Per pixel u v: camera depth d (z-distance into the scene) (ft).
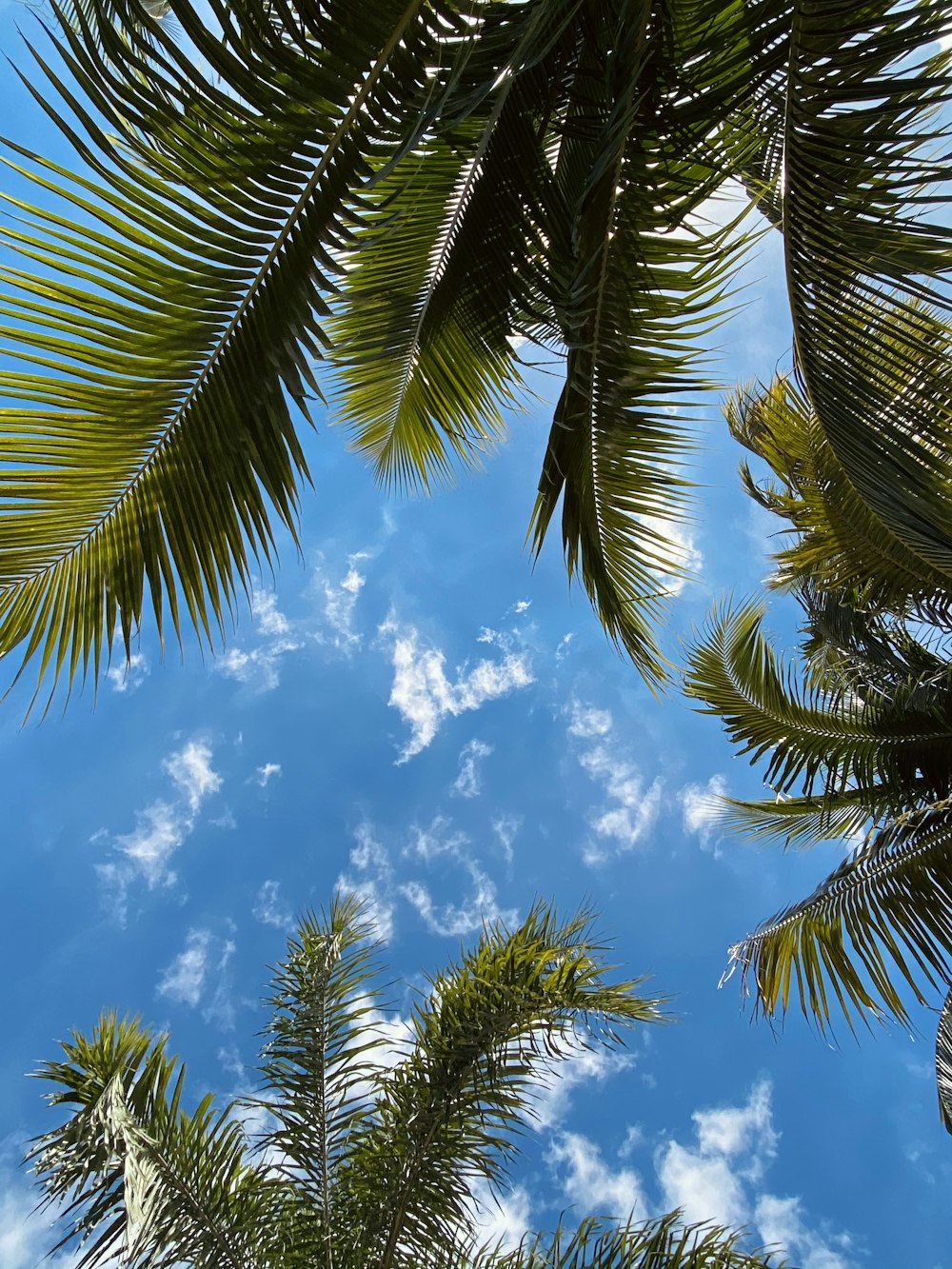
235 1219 13.46
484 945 14.55
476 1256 13.42
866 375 8.09
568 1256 11.53
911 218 6.89
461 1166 13.92
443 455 11.95
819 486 12.79
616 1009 13.66
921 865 20.08
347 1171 14.47
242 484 7.24
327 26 5.92
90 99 5.81
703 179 8.68
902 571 13.24
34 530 6.77
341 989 16.20
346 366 10.19
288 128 6.23
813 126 6.87
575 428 10.45
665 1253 11.37
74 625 7.00
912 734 21.39
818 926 20.74
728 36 7.11
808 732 22.57
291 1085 15.06
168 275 6.56
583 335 9.62
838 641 21.65
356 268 9.49
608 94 7.25
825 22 6.48
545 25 6.62
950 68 6.39
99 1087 13.80
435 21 6.11
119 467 6.91
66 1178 12.40
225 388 6.98
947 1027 19.76
